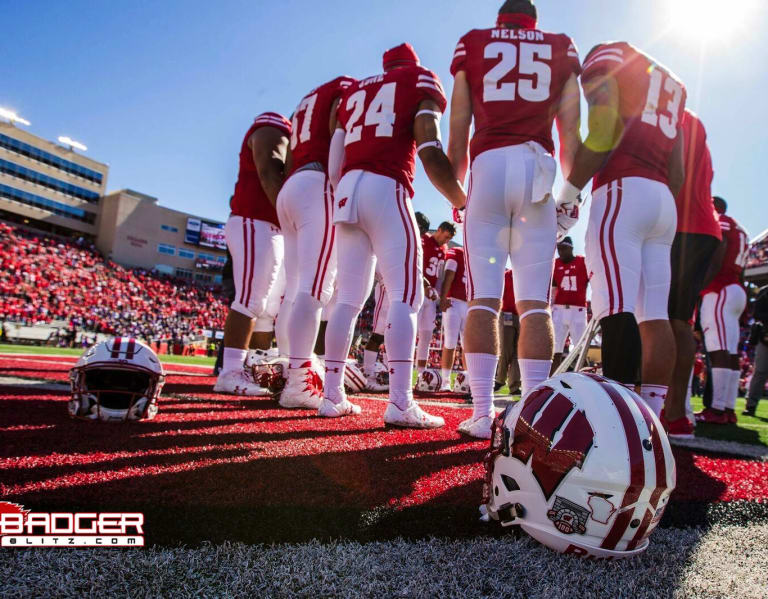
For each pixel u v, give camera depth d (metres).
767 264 32.00
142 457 1.58
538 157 2.34
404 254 2.74
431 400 5.33
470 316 2.50
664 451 1.14
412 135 2.88
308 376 3.21
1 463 1.43
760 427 4.64
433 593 0.90
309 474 1.51
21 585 0.83
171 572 0.90
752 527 1.44
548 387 1.27
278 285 4.62
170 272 58.19
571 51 2.57
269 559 0.97
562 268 7.99
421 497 1.39
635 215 2.48
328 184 3.24
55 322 30.81
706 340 5.29
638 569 1.09
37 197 51.88
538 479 1.14
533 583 0.99
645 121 2.59
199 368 9.23
